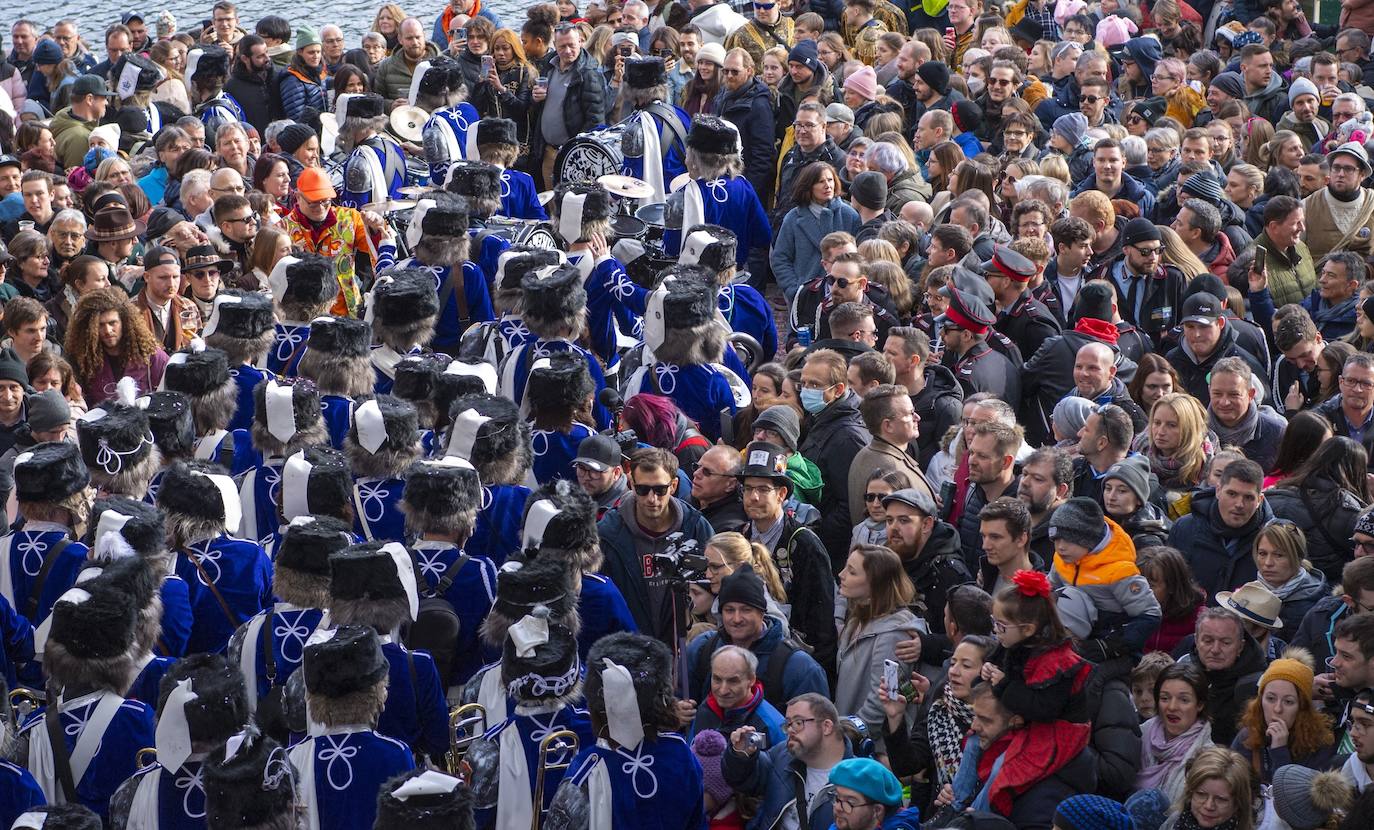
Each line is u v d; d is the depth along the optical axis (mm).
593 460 10680
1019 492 10172
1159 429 11000
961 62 23109
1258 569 9812
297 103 22109
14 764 7977
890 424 10867
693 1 23234
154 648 9180
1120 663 8883
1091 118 19703
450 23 24094
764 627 9234
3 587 9734
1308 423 10789
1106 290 12508
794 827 8250
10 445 12359
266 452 10984
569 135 20391
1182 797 7957
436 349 14070
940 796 8586
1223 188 16797
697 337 12078
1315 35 25438
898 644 9250
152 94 20891
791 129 19266
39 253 14766
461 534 9617
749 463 10141
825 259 14359
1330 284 14352
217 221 15891
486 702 8617
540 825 7898
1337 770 7891
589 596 9414
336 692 7922
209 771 7488
